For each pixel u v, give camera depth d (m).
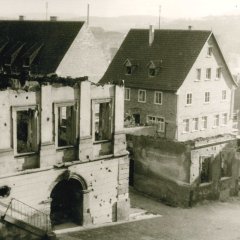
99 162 32.25
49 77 33.19
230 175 43.41
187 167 38.81
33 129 29.03
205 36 57.38
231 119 65.31
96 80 61.88
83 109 30.86
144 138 41.47
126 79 60.78
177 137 56.50
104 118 32.94
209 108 60.94
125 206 34.22
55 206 32.81
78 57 59.09
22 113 34.47
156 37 61.41
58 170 30.09
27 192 28.81
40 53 60.19
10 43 64.75
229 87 63.81
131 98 60.97
